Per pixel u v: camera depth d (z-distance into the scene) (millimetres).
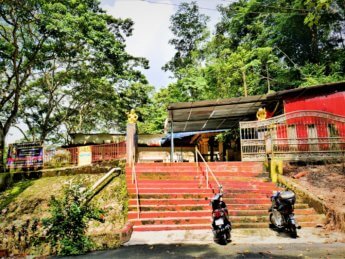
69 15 18438
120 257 6668
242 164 13492
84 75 24594
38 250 7785
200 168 13320
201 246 7387
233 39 33562
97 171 14016
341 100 15250
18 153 16516
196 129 22266
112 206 10328
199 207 10062
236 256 6477
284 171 12766
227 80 26000
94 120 35938
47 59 21219
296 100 15805
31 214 11500
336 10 23547
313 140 14156
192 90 28562
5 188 14656
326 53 26734
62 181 13758
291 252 6672
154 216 9625
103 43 20266
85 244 7445
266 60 25891
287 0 26578
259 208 9953
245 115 18734
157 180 12047
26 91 27641
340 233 8211
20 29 18672
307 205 10086
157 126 31688
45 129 26391
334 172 12055
